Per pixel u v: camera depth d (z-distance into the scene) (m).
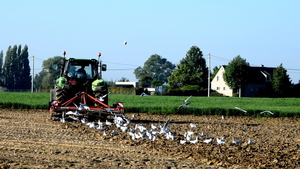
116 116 57.06
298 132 59.78
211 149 39.28
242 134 54.00
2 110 84.56
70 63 63.28
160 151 37.72
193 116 84.62
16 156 33.56
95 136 46.09
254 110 89.62
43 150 36.62
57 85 63.91
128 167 30.89
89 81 63.25
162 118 77.38
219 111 88.88
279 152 38.81
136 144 41.12
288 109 99.12
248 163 33.44
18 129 50.78
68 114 56.91
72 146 39.22
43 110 87.94
